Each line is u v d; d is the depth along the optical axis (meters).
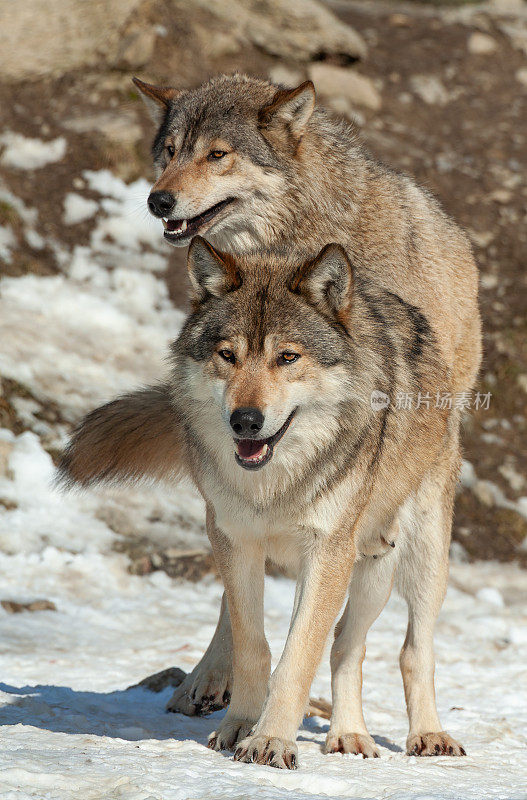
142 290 25.23
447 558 10.79
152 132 28.50
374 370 9.33
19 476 18.98
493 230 30.33
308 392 8.74
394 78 35.72
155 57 30.19
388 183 14.20
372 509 9.98
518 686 14.09
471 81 36.94
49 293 24.09
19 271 24.27
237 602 9.20
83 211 26.34
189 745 8.82
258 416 8.30
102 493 19.41
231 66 31.53
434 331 12.83
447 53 37.94
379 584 10.14
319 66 33.47
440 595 10.56
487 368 26.50
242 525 9.12
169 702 11.16
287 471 8.91
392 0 44.59
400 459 10.11
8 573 16.61
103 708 10.79
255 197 13.52
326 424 8.93
